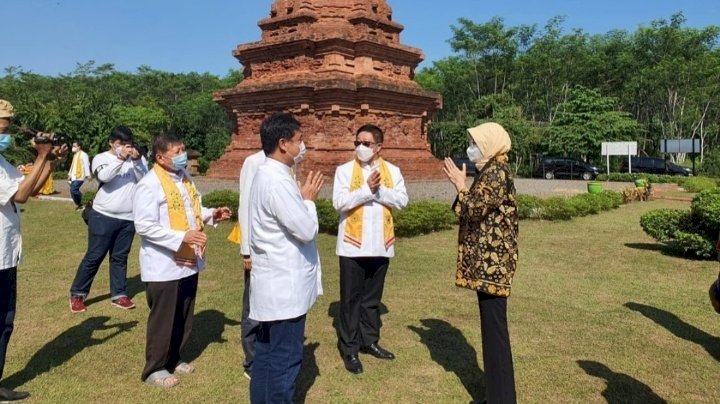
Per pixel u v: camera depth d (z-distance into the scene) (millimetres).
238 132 20219
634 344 5363
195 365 4945
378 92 17875
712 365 4863
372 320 5129
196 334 5719
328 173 17094
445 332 5727
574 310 6410
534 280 7840
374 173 4805
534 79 49469
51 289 7422
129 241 6734
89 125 32156
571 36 47844
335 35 17672
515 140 41969
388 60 19031
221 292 7215
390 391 4426
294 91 17672
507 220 3891
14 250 4277
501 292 3848
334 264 8766
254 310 3695
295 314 3637
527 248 10258
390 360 5043
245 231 4746
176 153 4758
